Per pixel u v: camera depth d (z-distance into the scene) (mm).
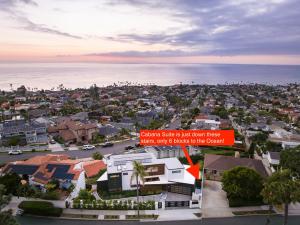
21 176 63062
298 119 156000
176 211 51688
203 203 55156
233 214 50875
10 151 92250
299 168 61719
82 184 60281
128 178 60125
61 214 50125
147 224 47438
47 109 177375
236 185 53281
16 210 50625
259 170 66250
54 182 57281
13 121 126062
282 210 52062
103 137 114875
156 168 62969
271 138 106500
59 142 107625
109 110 182250
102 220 48469
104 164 72688
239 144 97188
